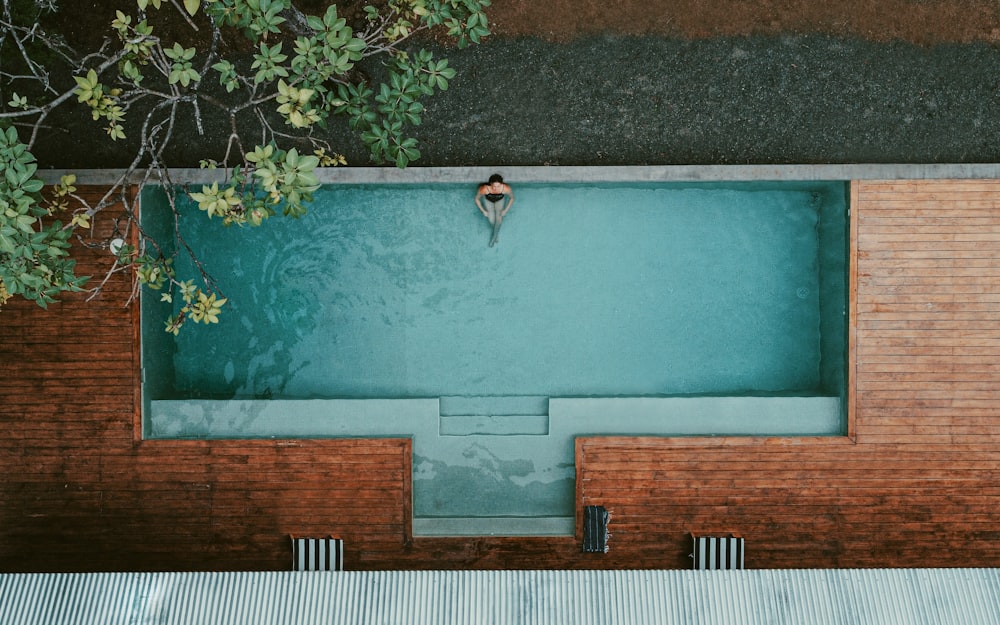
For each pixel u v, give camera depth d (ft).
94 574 13.79
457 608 13.23
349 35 14.56
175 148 23.06
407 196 24.30
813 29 22.95
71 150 22.82
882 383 22.36
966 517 22.49
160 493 22.85
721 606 13.17
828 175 22.31
